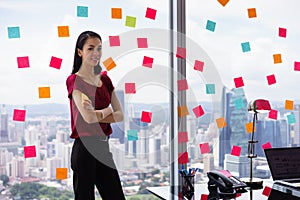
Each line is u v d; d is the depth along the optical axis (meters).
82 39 2.48
